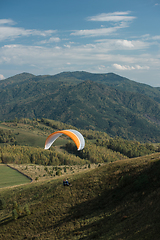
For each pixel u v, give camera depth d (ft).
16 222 118.52
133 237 61.46
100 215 90.58
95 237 73.36
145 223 65.57
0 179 343.67
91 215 94.68
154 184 91.40
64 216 105.81
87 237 76.28
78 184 139.23
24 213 126.62
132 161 141.49
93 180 134.31
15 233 107.34
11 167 453.17
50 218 109.09
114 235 68.13
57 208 116.78
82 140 123.24
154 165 109.91
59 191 140.26
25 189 183.42
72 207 111.96
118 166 142.20
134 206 82.07
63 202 121.60
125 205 87.15
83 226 87.40
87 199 114.01
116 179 121.19
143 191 90.79
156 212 67.72
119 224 74.28
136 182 100.63
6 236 107.04
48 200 133.18
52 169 427.33
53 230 95.61
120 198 97.86
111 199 102.06
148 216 68.49
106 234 71.67
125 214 79.82
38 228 104.73
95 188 122.62
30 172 396.57
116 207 90.33
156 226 60.59
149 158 132.87
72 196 124.88
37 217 115.44
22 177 359.66
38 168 437.58
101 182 126.93
